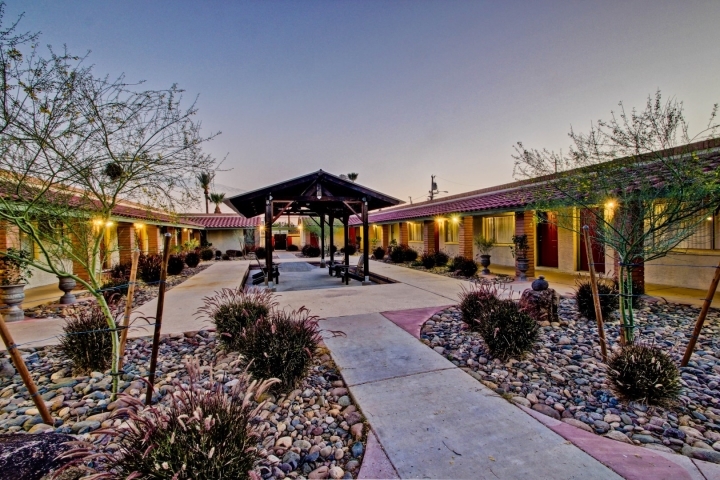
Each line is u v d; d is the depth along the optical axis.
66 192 3.53
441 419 2.72
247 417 2.04
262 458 2.08
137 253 3.40
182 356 4.26
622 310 3.92
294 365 3.25
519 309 4.23
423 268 13.61
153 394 3.19
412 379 3.46
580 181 4.45
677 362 3.71
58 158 3.22
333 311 6.26
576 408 2.87
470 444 2.39
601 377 3.41
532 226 9.64
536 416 2.75
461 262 11.14
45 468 1.97
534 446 2.35
